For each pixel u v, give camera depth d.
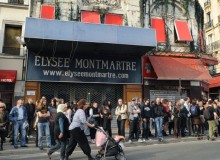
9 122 10.62
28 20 12.33
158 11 17.61
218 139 12.25
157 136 11.65
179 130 12.28
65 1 15.48
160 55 16.55
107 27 13.26
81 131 6.94
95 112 11.26
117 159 7.34
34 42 12.89
